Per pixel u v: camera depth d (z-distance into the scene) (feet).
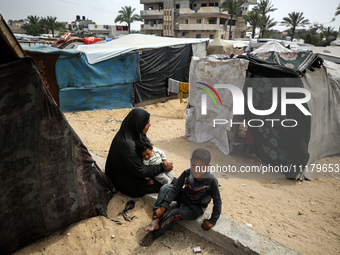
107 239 9.66
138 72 33.99
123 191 11.78
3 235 8.29
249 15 162.50
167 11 180.86
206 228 9.14
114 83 32.14
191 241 9.62
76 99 29.68
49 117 8.70
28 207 8.77
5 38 6.93
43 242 9.48
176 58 39.70
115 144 11.04
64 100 28.78
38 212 9.06
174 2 179.52
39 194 8.98
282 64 16.65
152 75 36.65
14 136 7.93
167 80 32.24
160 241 9.62
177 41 42.39
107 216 10.82
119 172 11.27
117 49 31.58
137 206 11.35
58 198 9.50
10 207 8.29
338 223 11.62
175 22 180.75
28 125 8.23
